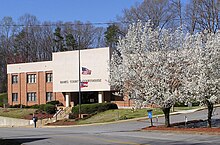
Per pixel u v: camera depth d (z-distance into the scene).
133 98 28.72
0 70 98.50
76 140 23.59
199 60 25.36
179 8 82.56
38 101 65.50
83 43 98.19
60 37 97.31
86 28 99.88
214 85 24.84
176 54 27.34
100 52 56.47
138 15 69.88
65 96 61.16
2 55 99.56
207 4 61.84
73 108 52.97
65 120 49.47
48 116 55.12
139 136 24.67
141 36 29.33
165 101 27.14
